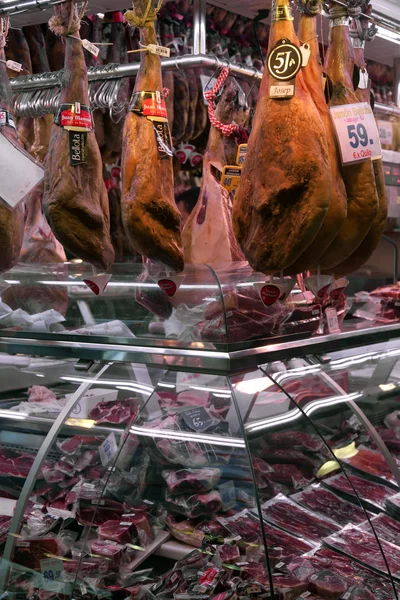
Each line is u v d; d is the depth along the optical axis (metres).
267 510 1.99
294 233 1.99
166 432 2.10
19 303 2.51
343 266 2.50
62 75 2.24
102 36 3.82
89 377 2.28
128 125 2.18
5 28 2.38
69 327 2.35
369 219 2.25
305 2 2.09
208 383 2.00
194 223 2.68
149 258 2.21
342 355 2.48
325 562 2.06
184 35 3.81
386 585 2.09
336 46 2.27
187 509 2.09
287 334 2.26
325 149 1.97
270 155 1.96
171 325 2.10
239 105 2.79
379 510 2.30
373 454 2.39
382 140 4.44
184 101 3.62
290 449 2.09
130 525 2.16
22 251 2.84
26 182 2.22
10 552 2.17
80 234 2.21
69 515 2.21
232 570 1.99
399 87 4.48
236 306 2.03
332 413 2.29
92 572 2.13
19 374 2.43
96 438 2.23
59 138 2.21
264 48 4.40
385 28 2.65
